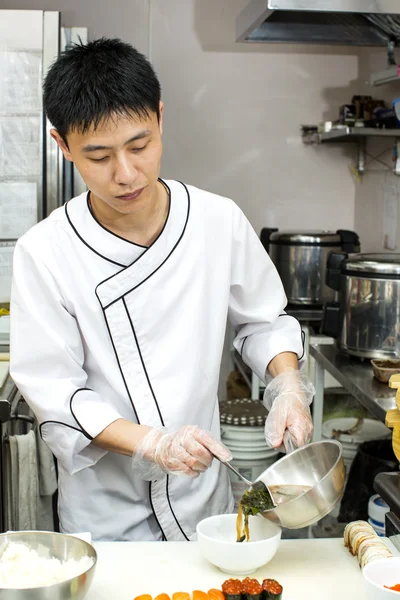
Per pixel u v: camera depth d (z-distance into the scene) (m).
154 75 1.23
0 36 2.87
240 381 3.95
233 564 1.18
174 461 1.27
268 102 4.16
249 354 1.62
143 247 1.40
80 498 1.49
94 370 1.46
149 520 1.53
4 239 2.97
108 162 1.21
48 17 2.86
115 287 1.40
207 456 1.28
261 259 1.58
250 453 2.90
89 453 1.40
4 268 2.96
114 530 1.49
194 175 4.18
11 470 2.00
